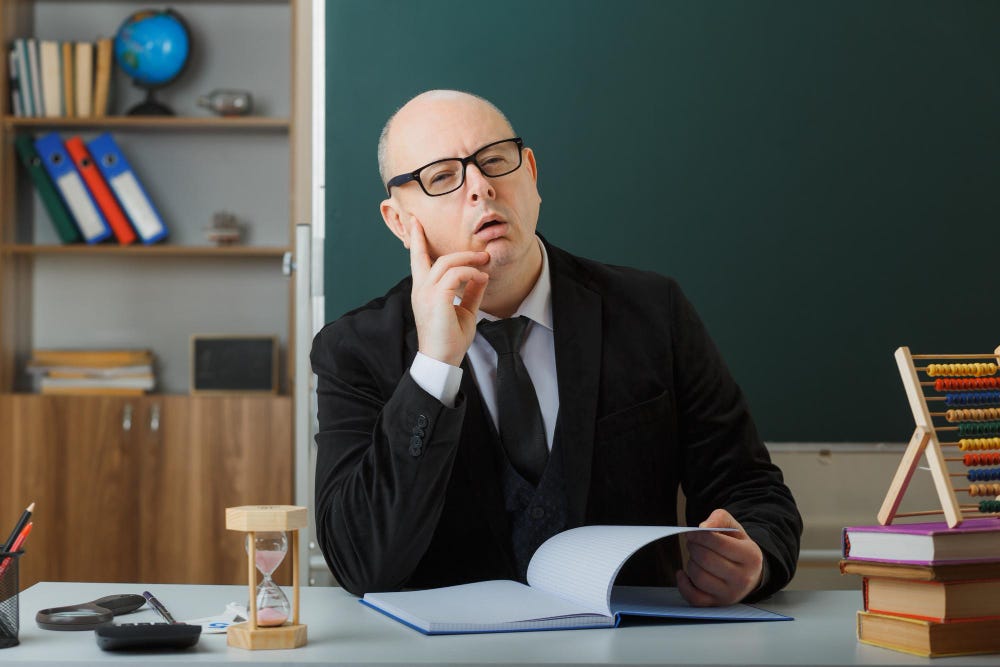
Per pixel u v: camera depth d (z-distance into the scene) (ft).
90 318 11.51
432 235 4.66
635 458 5.05
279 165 11.60
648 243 8.42
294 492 10.07
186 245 11.50
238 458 10.09
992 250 8.50
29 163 10.86
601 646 3.16
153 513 10.05
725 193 8.45
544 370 5.05
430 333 4.05
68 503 10.04
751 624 3.53
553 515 4.78
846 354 8.42
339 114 8.30
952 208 8.50
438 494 4.08
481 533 4.79
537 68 8.41
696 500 5.24
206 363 10.58
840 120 8.49
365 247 8.25
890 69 8.52
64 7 11.49
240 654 3.08
